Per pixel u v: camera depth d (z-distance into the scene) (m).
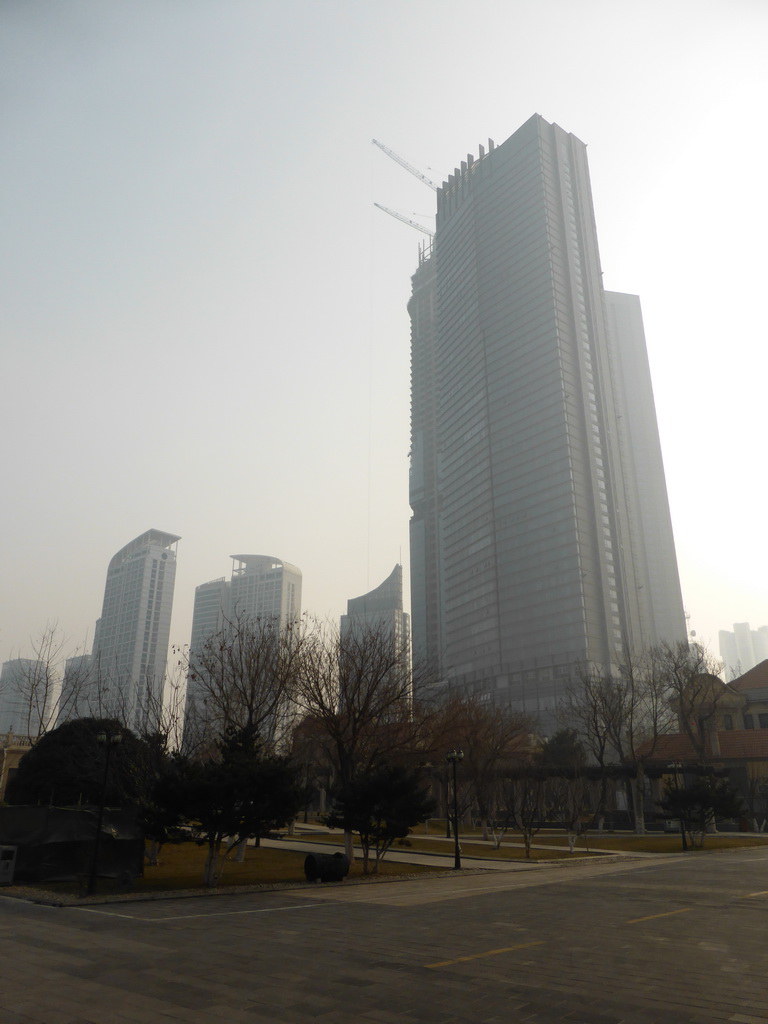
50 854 22.14
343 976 10.11
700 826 43.09
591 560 138.38
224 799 21.72
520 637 142.50
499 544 153.38
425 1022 7.99
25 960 11.27
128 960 11.23
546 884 22.95
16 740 54.62
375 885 23.48
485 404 166.25
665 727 67.38
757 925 14.15
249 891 21.23
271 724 34.78
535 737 79.38
